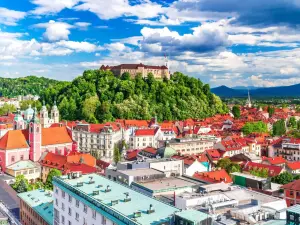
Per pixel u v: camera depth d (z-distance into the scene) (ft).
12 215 479.82
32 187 581.12
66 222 338.75
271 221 264.11
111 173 392.68
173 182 363.97
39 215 412.57
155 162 425.69
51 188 568.00
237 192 322.75
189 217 237.86
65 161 640.58
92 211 293.64
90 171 578.25
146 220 249.96
